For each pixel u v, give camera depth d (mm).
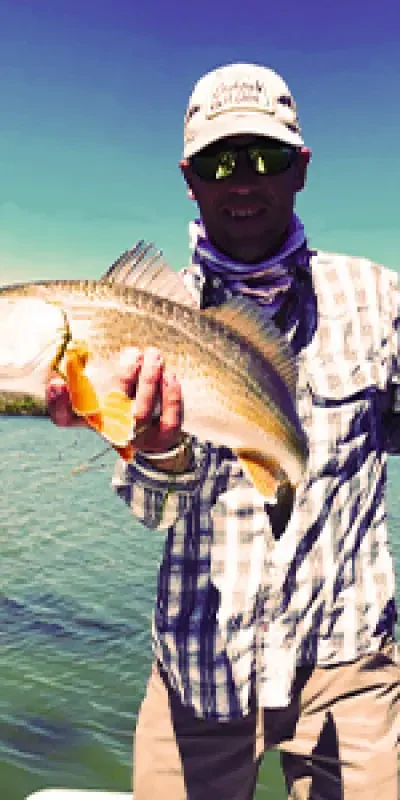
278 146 1104
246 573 1143
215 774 1208
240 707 1159
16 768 2699
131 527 7332
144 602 4855
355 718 1155
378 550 1172
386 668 1182
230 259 1173
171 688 1229
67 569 5668
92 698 3352
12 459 12648
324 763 1174
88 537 6852
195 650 1178
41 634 4168
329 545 1134
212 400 937
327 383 1147
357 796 1143
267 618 1142
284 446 995
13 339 867
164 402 875
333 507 1136
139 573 5594
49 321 870
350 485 1147
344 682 1153
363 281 1229
